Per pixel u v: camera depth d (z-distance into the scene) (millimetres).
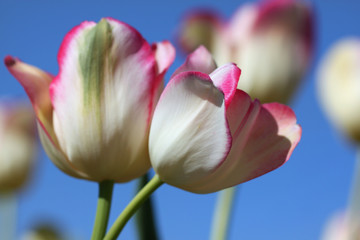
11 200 937
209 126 342
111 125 355
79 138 357
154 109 359
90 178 365
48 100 368
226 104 340
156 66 366
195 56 354
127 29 354
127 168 363
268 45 698
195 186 354
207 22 741
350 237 871
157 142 351
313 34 718
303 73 709
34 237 811
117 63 354
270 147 356
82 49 355
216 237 573
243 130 350
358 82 941
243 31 716
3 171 935
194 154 346
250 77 695
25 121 969
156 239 462
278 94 695
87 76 354
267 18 709
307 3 716
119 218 357
